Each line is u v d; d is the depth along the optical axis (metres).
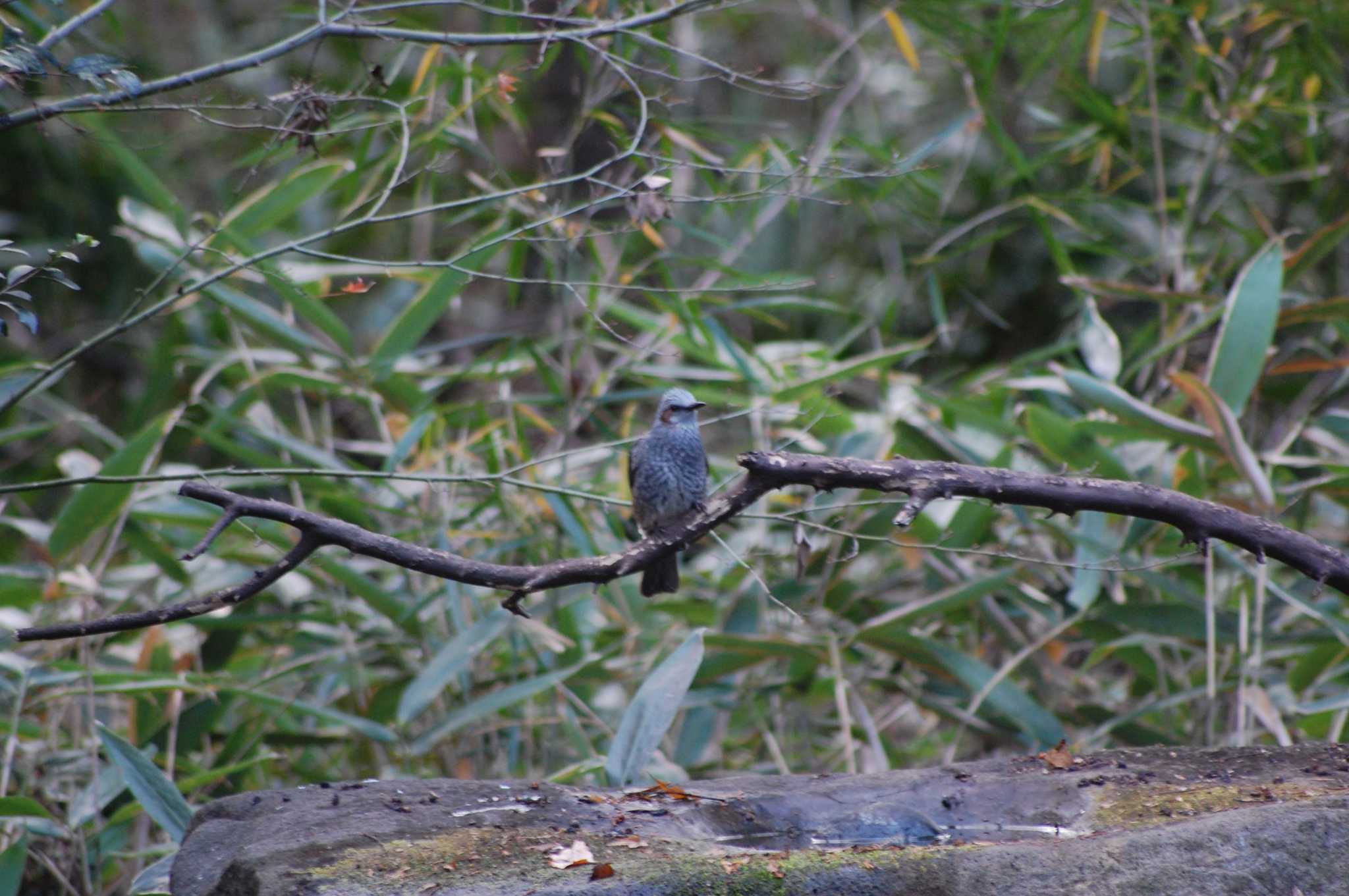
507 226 10.66
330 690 12.41
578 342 11.68
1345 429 11.06
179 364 12.50
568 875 4.80
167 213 11.23
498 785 6.43
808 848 5.86
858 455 11.20
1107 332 11.21
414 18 11.62
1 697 10.39
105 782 9.41
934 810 6.17
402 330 10.84
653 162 8.94
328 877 4.90
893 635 10.74
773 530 12.67
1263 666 12.24
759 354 12.85
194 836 5.82
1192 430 9.70
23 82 7.04
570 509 10.59
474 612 11.86
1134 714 11.13
